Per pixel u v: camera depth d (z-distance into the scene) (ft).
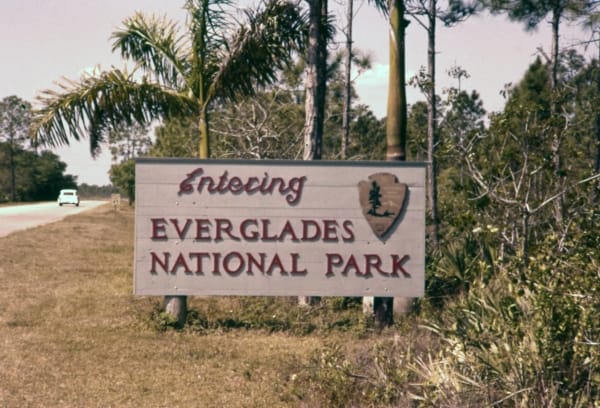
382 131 125.80
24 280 65.98
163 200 45.44
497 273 36.11
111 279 67.62
